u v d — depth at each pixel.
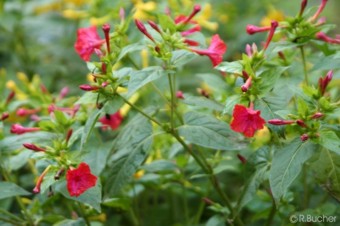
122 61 0.88
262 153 0.79
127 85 0.76
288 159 0.73
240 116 0.72
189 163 0.91
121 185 0.80
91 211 0.85
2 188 0.78
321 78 0.75
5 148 0.81
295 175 0.72
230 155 0.93
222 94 0.83
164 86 0.91
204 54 0.77
